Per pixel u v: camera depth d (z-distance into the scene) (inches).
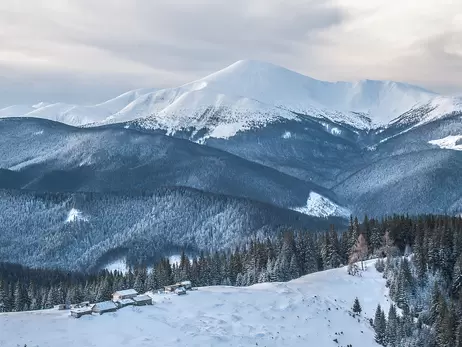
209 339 4798.2
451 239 6894.7
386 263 6756.9
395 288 6023.6
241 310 5565.9
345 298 6097.4
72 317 5157.5
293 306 5703.7
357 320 5620.1
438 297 5575.8
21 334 4704.7
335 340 5142.7
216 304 5674.2
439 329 5172.2
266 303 5767.7
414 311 5782.5
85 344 4586.6
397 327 5305.1
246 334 5014.8
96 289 7037.4
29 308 6983.3
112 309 5329.7
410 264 6579.7
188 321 5206.7
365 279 6604.3
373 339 5310.0
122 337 4761.3
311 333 5216.5
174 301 5743.1
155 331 4933.6
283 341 4980.3
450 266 6555.1
